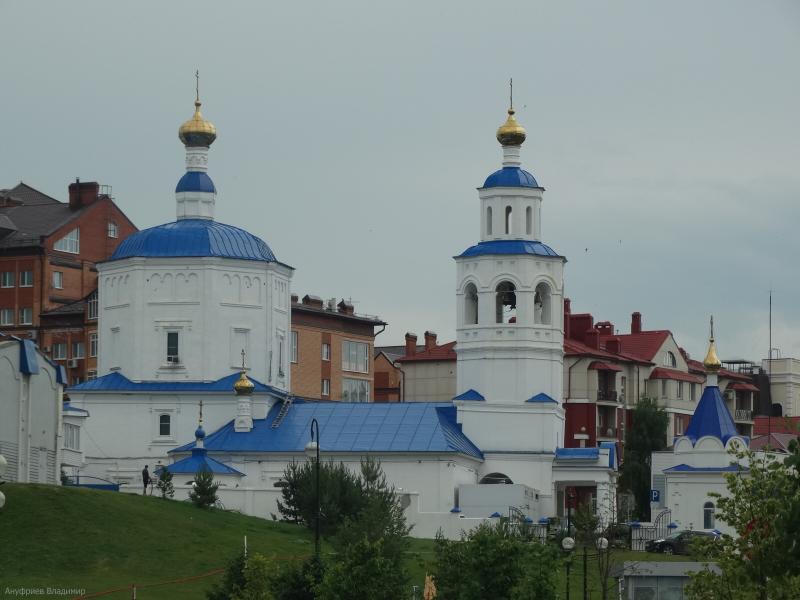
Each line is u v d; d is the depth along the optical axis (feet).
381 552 452.76
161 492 631.56
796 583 334.24
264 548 539.70
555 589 428.15
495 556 434.71
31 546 492.54
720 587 350.84
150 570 499.10
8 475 554.05
